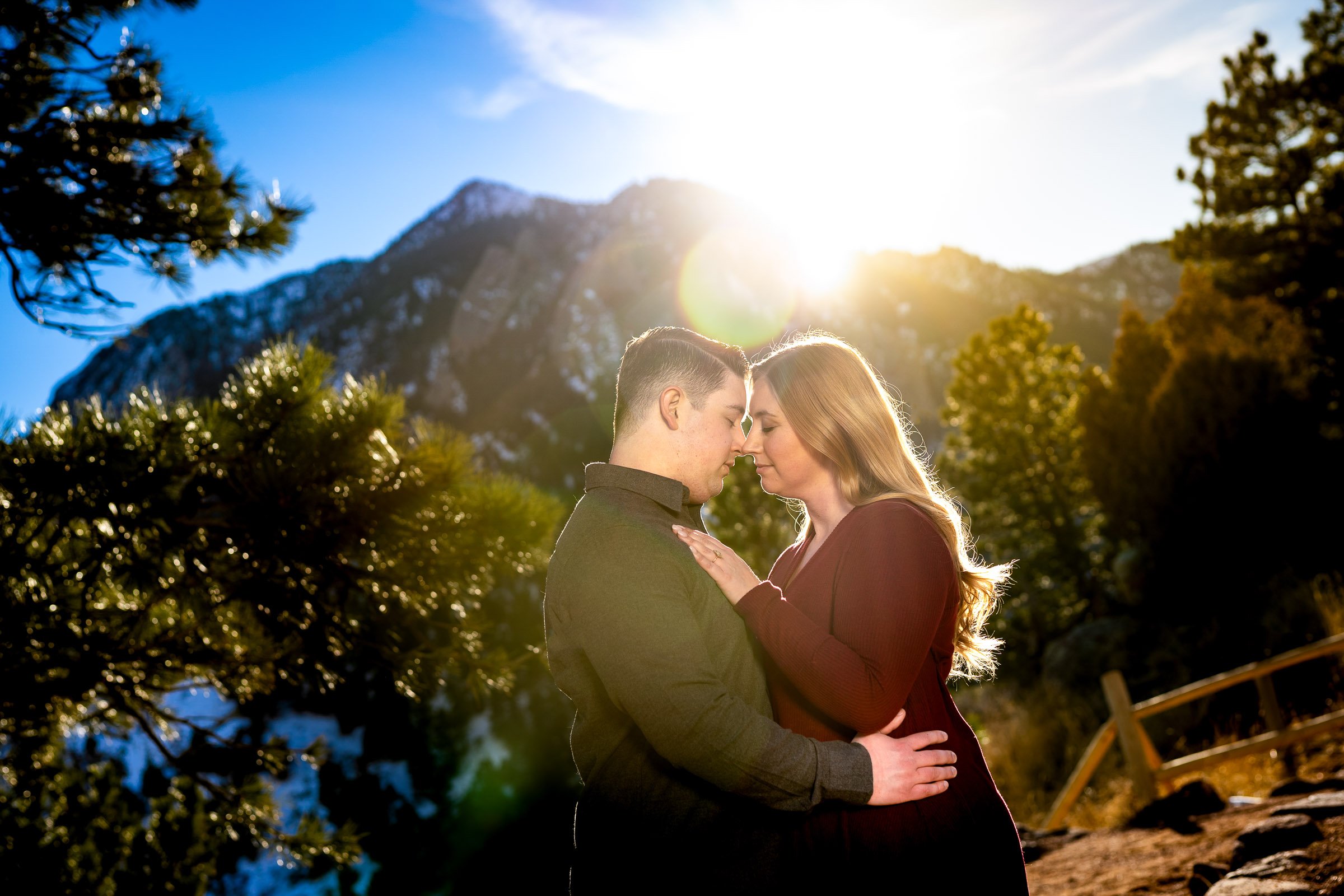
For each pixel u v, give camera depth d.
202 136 3.53
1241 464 13.73
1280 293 18.94
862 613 1.65
